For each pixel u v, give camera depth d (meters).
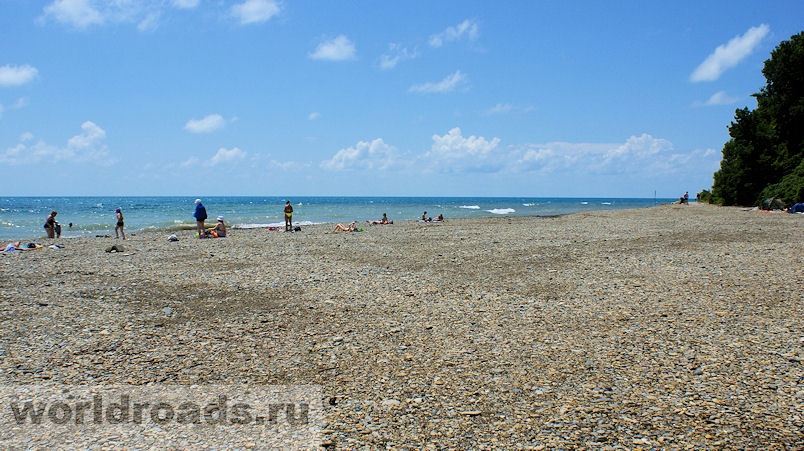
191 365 7.00
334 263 15.80
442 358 7.18
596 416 5.37
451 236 24.42
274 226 36.19
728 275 12.62
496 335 8.20
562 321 8.95
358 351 7.51
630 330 8.32
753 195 49.16
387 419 5.37
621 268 14.02
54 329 8.68
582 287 11.69
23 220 51.78
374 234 26.58
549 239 21.98
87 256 18.09
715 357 7.00
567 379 6.36
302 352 7.49
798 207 37.62
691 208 50.22
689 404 5.61
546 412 5.48
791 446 4.72
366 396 5.95
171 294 11.40
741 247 17.83
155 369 6.86
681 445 4.77
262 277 13.37
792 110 46.75
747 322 8.60
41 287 12.27
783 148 48.06
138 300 10.84
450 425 5.22
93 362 7.12
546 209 86.38
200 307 10.19
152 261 16.58
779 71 48.47
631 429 5.08
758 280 11.95
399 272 14.05
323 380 6.45
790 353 7.08
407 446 4.81
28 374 6.68
